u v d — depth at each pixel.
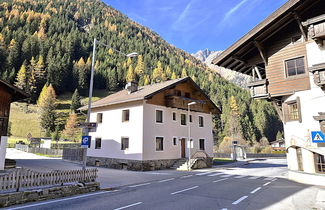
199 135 30.61
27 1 172.88
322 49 14.00
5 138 16.41
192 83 29.30
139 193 11.36
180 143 27.88
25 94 17.66
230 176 18.84
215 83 136.88
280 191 11.89
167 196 10.64
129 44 175.00
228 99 108.12
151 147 24.33
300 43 15.16
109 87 113.50
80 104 88.38
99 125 29.05
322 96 13.75
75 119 74.06
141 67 137.00
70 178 11.23
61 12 186.75
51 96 82.50
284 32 16.09
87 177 12.05
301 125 14.65
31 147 47.97
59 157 38.97
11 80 90.06
